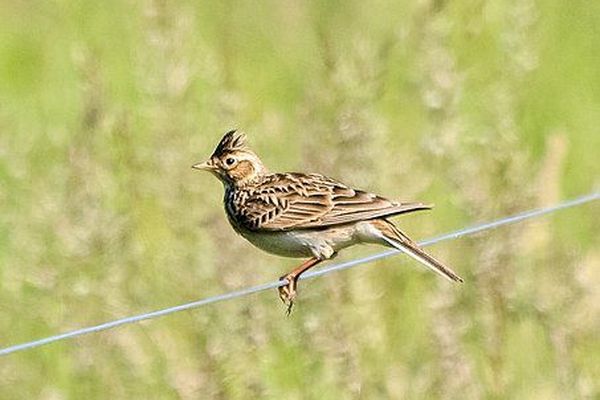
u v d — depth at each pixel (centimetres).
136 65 1666
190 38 1608
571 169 1738
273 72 1891
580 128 1797
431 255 1455
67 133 1634
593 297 1439
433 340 1415
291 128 1694
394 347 1449
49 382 1462
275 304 1438
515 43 1598
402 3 1881
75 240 1451
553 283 1438
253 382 1399
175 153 1487
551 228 1491
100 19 1983
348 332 1423
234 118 1546
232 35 1923
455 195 1488
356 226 1334
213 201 1473
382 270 1498
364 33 1664
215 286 1420
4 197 1522
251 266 1429
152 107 1507
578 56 1900
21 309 1471
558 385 1418
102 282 1451
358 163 1461
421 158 1507
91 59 1548
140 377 1423
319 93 1500
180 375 1387
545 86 1850
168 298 1438
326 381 1415
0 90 1942
